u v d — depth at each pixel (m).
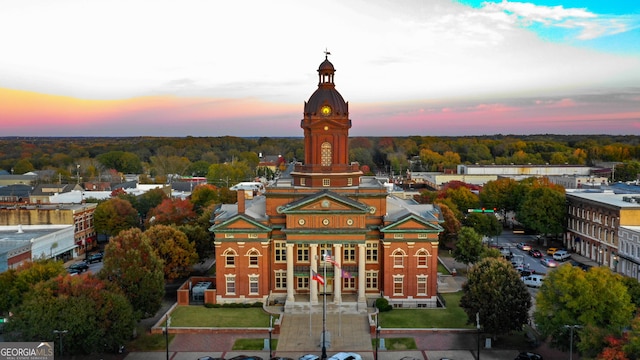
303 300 80.12
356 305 77.88
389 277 80.88
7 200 167.38
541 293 60.12
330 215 79.19
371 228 81.62
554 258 109.69
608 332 50.69
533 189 130.12
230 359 59.41
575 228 118.06
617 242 99.06
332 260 73.31
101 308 58.81
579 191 128.62
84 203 134.88
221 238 80.81
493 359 61.44
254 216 83.62
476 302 64.38
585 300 55.78
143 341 67.81
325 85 87.06
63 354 62.25
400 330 69.94
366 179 100.56
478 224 117.62
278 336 69.06
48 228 112.75
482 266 67.50
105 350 64.31
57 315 56.88
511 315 62.84
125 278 68.50
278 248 82.69
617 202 105.19
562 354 62.59
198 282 88.94
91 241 126.25
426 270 80.69
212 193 155.00
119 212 127.12
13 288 68.00
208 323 72.88
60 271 71.81
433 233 80.19
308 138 87.06
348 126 86.06
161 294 71.50
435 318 74.56
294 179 87.62
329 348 65.31
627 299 56.12
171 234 89.00
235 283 81.31
